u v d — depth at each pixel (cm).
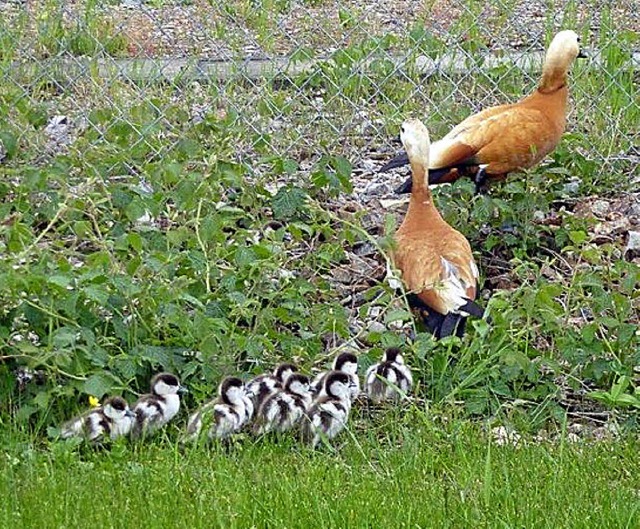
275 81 1778
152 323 1051
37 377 1025
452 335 1078
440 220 1166
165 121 1502
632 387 1079
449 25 2012
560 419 1034
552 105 1338
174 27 2041
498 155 1317
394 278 1120
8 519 830
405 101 1664
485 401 1048
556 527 833
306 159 1560
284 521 833
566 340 1085
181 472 904
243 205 1345
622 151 1565
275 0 2084
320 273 1259
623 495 884
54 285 995
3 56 1672
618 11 2045
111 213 1263
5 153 1483
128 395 1012
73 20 2006
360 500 864
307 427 998
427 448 968
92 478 897
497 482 904
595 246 1288
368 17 2070
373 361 1070
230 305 1088
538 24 2006
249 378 1037
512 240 1326
